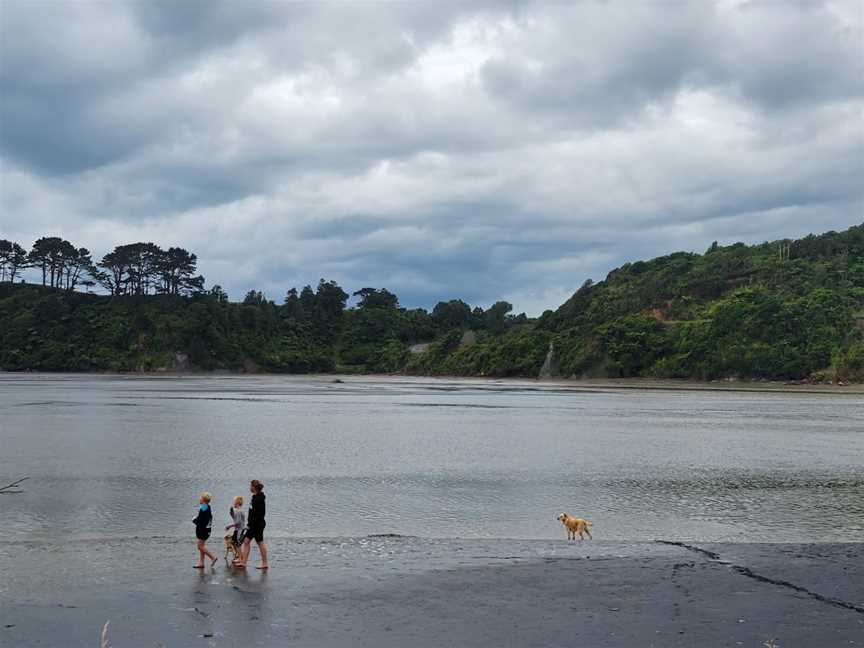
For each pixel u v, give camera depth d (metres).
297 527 22.42
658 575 15.63
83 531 21.42
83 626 12.25
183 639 11.64
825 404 82.88
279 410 69.19
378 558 17.28
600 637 11.68
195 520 16.22
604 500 27.12
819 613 12.93
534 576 15.57
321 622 12.48
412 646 11.31
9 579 15.34
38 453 37.66
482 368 194.62
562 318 190.12
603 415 66.38
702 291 170.50
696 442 45.50
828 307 138.75
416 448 41.47
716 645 11.29
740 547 18.58
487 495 27.86
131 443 42.22
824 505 26.47
